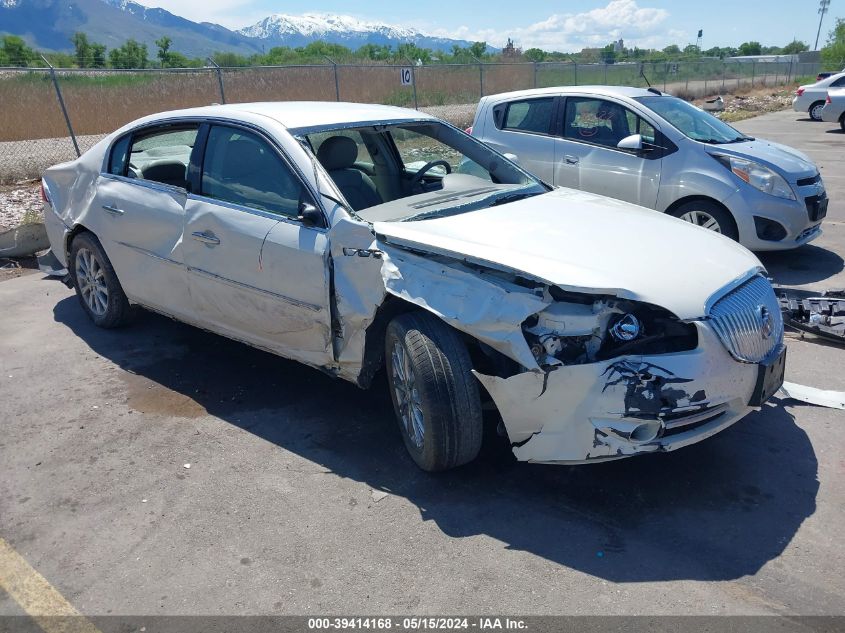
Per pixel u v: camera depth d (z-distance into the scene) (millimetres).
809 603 2621
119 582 2844
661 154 6938
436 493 3379
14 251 7543
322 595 2736
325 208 3701
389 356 3559
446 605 2662
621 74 28031
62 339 5414
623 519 3141
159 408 4297
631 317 2955
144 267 4828
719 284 3199
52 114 16609
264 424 4086
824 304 5355
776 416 4023
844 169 13062
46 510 3320
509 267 3068
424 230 3529
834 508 3180
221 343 5301
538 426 3068
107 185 5082
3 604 2748
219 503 3344
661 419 2895
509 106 8055
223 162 4305
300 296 3805
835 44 54719
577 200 4234
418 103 22609
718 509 3195
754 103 30531
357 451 3777
